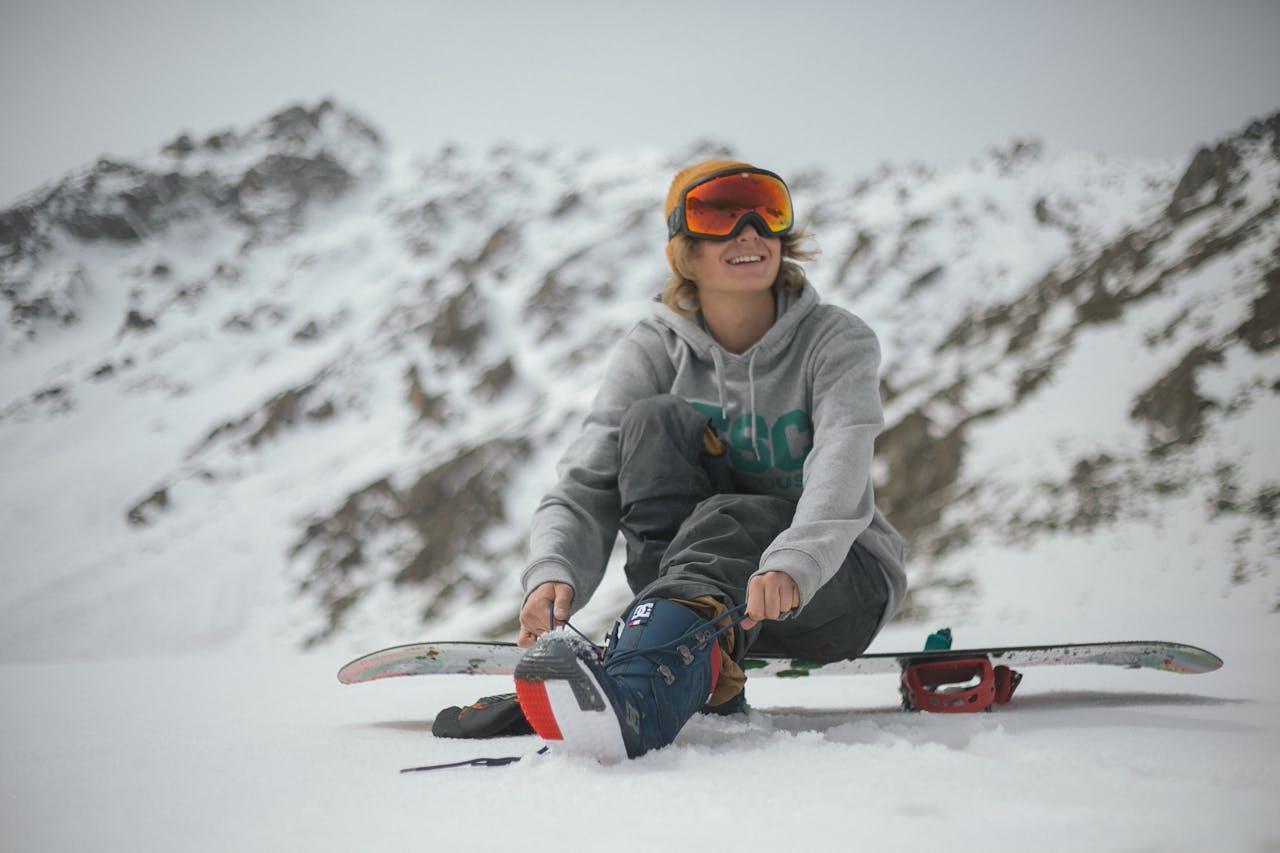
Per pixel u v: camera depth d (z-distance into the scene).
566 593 1.93
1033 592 19.27
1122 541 20.25
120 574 69.62
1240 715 1.96
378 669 2.27
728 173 2.26
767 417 2.29
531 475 64.38
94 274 127.06
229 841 1.14
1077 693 2.47
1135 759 1.39
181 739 2.17
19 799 1.43
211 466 85.31
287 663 8.39
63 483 87.12
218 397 102.38
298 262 123.56
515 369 84.50
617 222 110.19
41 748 2.11
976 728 1.77
